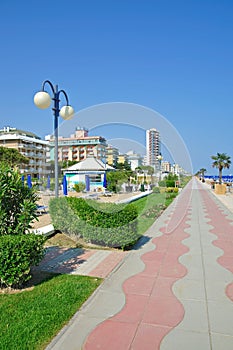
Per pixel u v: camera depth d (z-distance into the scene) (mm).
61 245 6926
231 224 10250
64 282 4566
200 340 3053
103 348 2918
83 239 7160
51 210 7781
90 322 3408
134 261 5812
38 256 4469
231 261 5832
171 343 3000
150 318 3516
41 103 6977
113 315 3584
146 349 2908
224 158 41438
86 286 4414
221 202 18766
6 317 3420
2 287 4297
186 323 3398
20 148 61094
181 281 4734
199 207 15703
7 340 2959
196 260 5898
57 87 7594
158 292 4285
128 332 3205
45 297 3979
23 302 3818
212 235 8352
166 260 5891
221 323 3395
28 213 4664
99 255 6199
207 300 4020
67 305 3754
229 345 2963
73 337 3096
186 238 7949
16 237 4277
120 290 4355
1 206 4395
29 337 3033
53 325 3275
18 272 4113
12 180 4602
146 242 7461
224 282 4691
